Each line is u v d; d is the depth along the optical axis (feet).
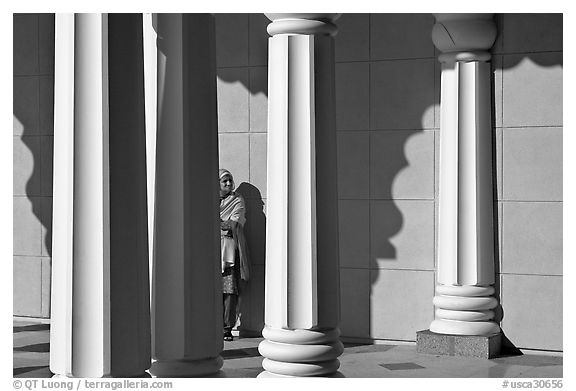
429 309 37.73
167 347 22.16
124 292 20.33
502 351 36.52
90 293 20.12
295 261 24.59
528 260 36.29
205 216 22.43
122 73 20.38
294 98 24.57
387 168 38.29
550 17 35.86
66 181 20.31
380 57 38.32
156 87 22.25
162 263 22.24
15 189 43.55
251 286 40.09
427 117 37.65
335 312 24.95
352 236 38.81
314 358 24.72
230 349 36.29
